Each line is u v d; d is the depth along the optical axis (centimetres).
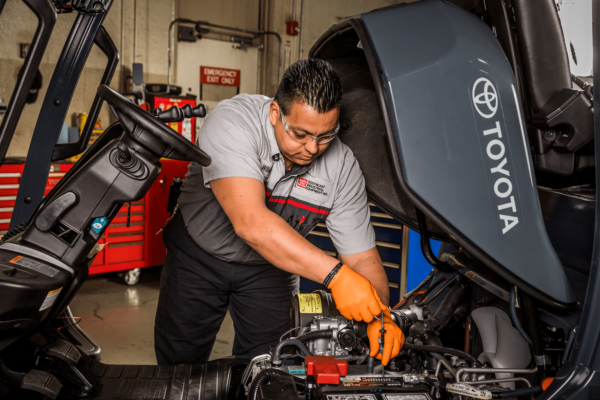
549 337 119
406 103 101
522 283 110
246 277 183
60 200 120
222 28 634
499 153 106
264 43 677
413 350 129
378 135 166
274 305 188
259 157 150
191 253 182
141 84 503
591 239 110
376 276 157
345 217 165
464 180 105
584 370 103
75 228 122
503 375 129
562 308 111
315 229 345
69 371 129
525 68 125
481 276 137
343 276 117
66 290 128
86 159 133
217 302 188
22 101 144
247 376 126
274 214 128
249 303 188
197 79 629
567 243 117
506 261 109
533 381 127
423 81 101
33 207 166
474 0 132
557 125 123
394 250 313
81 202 121
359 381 111
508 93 106
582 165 130
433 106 102
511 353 133
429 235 164
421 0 113
